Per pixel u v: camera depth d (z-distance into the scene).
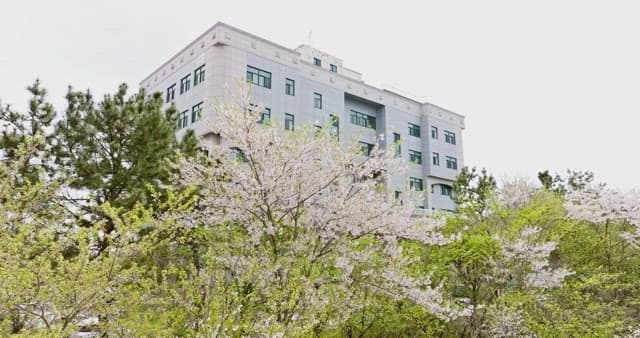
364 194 9.37
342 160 9.11
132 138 10.85
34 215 7.59
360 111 32.56
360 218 8.99
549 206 12.62
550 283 11.06
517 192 17.42
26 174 9.75
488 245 11.27
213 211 8.99
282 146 8.88
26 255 6.14
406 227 9.21
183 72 25.80
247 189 8.65
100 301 6.15
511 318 10.36
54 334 5.34
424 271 10.91
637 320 11.86
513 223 11.80
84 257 6.04
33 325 5.94
